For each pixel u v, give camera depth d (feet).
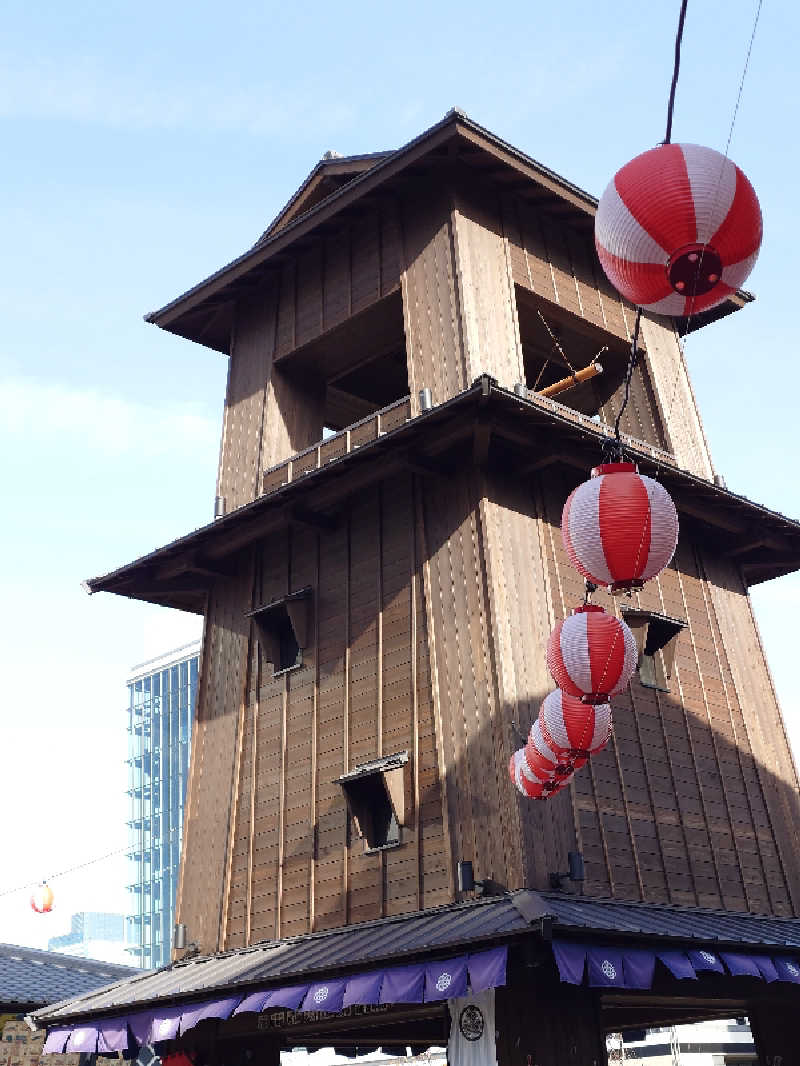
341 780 57.21
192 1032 62.23
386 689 58.59
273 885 60.08
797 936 56.70
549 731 44.01
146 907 390.63
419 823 54.03
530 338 73.46
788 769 67.67
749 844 61.98
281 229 74.02
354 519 64.90
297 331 73.31
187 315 79.46
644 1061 213.25
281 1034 62.80
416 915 51.26
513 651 54.29
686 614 67.00
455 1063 47.96
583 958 43.27
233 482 72.69
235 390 76.64
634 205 26.03
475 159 65.62
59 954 93.25
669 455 70.03
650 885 54.70
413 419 56.44
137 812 408.05
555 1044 45.68
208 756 67.92
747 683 68.54
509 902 47.03
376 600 61.36
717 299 27.09
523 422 57.26
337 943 52.19
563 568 60.18
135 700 429.79
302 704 63.05
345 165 71.72
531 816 50.52
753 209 25.91
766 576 76.13
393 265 67.62
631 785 57.16
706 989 55.47
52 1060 79.56
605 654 39.22
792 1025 60.85
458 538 58.18
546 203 70.28
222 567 71.41
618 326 73.36
